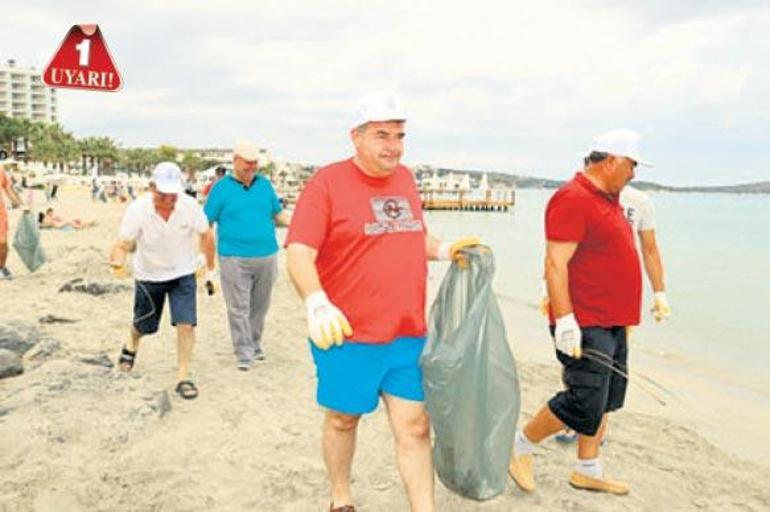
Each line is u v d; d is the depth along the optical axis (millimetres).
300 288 3055
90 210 44375
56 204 52094
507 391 3240
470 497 3273
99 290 10219
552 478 4414
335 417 3469
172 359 6965
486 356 3160
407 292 3268
